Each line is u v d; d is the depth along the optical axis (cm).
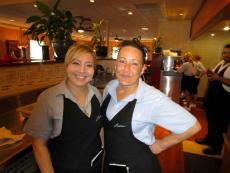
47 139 105
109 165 112
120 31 965
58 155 106
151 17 601
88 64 110
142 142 108
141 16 590
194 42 594
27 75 167
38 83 180
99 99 121
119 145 108
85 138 109
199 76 507
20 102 161
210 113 290
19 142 116
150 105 105
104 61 310
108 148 114
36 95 177
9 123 140
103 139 124
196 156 272
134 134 106
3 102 147
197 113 468
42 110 101
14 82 155
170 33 608
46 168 103
